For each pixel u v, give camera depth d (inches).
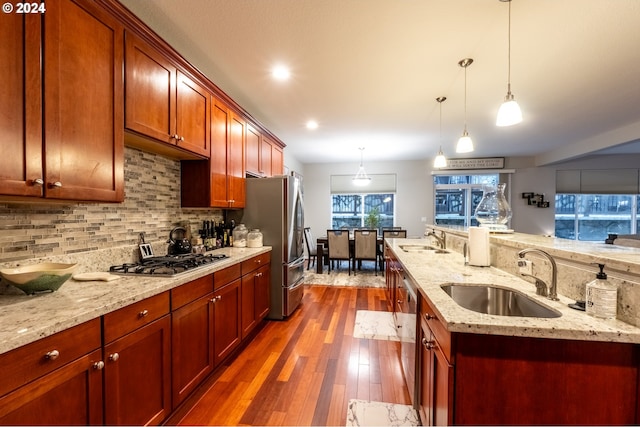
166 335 59.6
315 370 84.3
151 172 86.6
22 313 41.4
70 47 49.1
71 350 40.5
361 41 80.6
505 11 68.1
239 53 87.1
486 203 95.4
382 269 224.5
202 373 72.8
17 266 53.3
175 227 97.0
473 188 270.7
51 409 38.0
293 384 77.4
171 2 65.2
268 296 122.8
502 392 38.2
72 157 49.4
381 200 282.4
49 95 45.7
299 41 80.7
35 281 47.8
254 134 133.6
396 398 71.6
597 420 36.6
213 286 78.4
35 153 43.9
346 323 120.3
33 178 43.5
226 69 96.8
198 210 112.4
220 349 82.0
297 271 137.3
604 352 36.5
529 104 128.6
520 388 37.9
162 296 58.6
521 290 54.9
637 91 114.5
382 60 90.7
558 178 255.8
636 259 39.4
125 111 60.8
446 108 133.5
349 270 212.1
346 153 241.8
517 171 260.1
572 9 67.4
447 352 40.3
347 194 283.6
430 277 65.3
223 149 104.9
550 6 66.4
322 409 67.6
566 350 37.0
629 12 68.2
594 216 255.4
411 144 208.7
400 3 65.6
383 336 107.0
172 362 61.4
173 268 68.1
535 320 38.9
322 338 105.8
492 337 38.3
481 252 76.7
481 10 67.9
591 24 72.9
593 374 36.6
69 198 48.9
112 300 47.9
